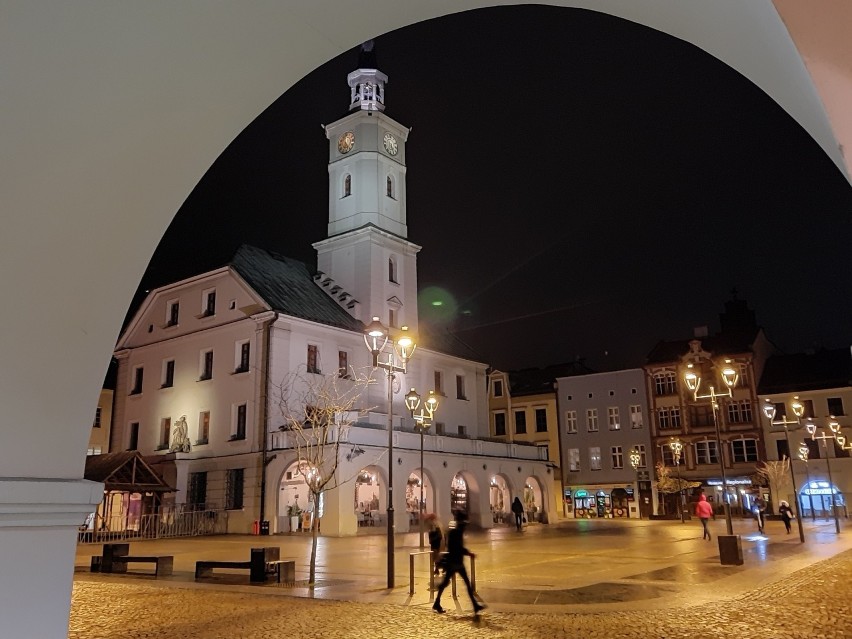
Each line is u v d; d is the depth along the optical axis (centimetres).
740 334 5331
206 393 3831
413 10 375
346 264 4378
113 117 351
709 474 5103
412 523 3750
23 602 349
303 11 351
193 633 969
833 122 239
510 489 4347
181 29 334
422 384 4522
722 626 986
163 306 4203
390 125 4619
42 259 360
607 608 1144
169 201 400
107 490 3206
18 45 309
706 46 339
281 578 1486
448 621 1048
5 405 356
